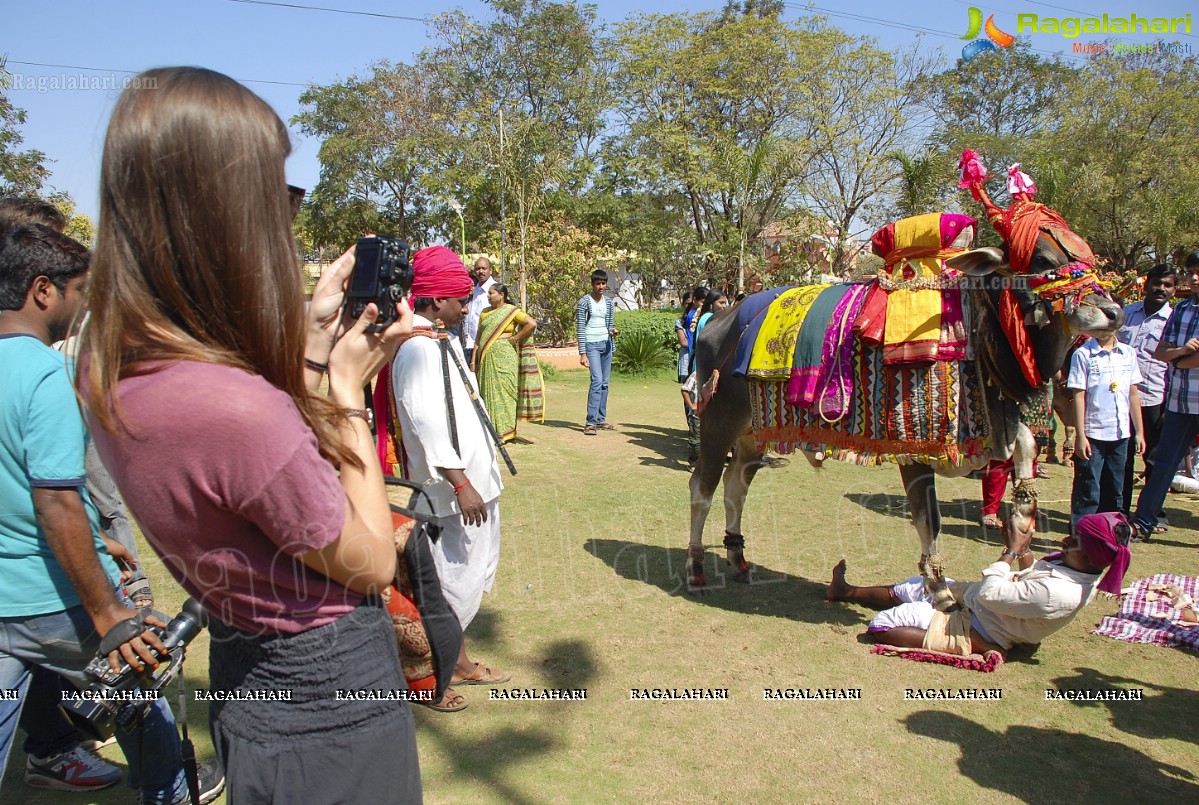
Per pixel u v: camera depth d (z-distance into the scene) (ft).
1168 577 16.49
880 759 10.49
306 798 4.68
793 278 75.46
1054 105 90.02
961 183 13.64
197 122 4.00
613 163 99.91
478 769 10.27
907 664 13.14
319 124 107.45
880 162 87.81
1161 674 12.76
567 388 48.32
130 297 4.01
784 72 89.51
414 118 101.14
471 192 83.46
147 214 4.00
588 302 32.76
